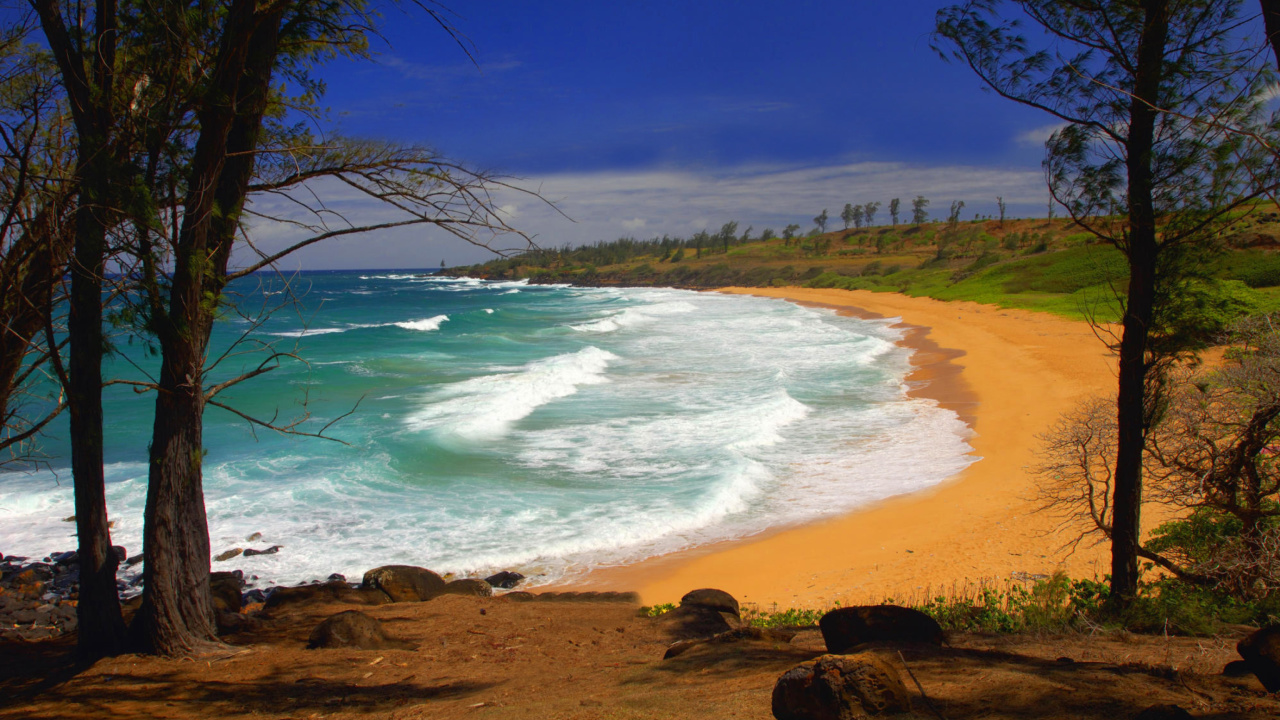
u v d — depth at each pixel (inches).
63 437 645.3
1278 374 262.4
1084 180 247.8
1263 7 131.0
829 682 123.8
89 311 198.4
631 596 361.1
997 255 2982.3
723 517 492.1
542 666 233.8
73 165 198.4
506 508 498.6
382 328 1547.7
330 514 482.0
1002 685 141.0
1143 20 225.1
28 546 442.0
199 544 231.1
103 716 173.6
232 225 211.3
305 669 222.7
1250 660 143.9
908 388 904.9
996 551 404.5
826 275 3659.0
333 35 221.5
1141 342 252.5
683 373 1015.6
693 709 147.9
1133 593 256.8
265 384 882.1
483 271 5570.9
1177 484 289.1
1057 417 692.1
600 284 4889.3
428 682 214.4
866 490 537.3
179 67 194.5
